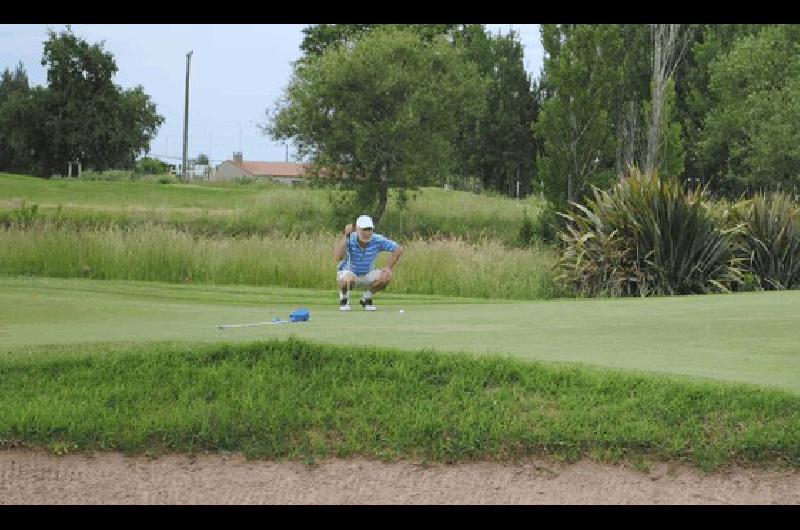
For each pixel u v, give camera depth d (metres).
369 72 97.50
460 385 17.02
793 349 20.88
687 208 47.97
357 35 115.31
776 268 49.62
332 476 14.64
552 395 16.55
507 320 26.84
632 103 98.81
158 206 113.00
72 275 49.72
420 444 15.20
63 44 178.00
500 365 17.62
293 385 17.16
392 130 96.12
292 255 50.75
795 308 29.86
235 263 50.12
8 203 103.75
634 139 96.94
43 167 184.38
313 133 100.12
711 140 117.88
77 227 64.56
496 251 54.09
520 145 150.88
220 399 16.66
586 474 14.58
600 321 26.38
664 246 47.50
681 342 22.03
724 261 48.41
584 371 17.36
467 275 49.09
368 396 16.66
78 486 14.45
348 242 30.41
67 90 178.75
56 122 175.25
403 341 21.44
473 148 150.50
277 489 14.34
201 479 14.67
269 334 22.47
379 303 35.78
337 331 23.45
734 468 14.62
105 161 184.12
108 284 42.41
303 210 107.25
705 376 17.53
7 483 14.48
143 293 38.00
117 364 18.20
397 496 14.12
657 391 16.30
